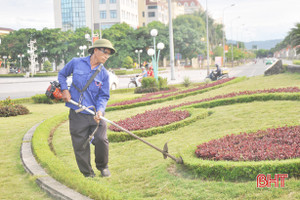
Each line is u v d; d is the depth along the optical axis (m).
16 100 16.72
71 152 6.40
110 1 88.38
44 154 5.66
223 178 4.09
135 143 6.66
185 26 70.56
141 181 4.46
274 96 9.33
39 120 10.73
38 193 4.28
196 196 3.72
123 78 39.25
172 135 7.00
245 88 13.91
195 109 9.17
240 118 7.39
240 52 90.19
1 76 57.34
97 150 4.68
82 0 89.94
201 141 5.63
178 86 21.48
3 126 9.52
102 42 4.47
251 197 3.46
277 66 19.12
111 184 4.46
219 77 22.97
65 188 4.14
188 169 4.54
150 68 22.42
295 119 6.47
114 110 12.27
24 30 66.81
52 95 4.50
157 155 5.58
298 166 3.79
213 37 81.00
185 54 71.19
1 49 66.94
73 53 66.81
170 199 3.72
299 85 12.09
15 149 6.67
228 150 4.79
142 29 68.62
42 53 66.25
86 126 4.57
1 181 4.76
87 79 4.56
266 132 5.50
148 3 102.44
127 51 66.38
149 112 9.65
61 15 91.31
